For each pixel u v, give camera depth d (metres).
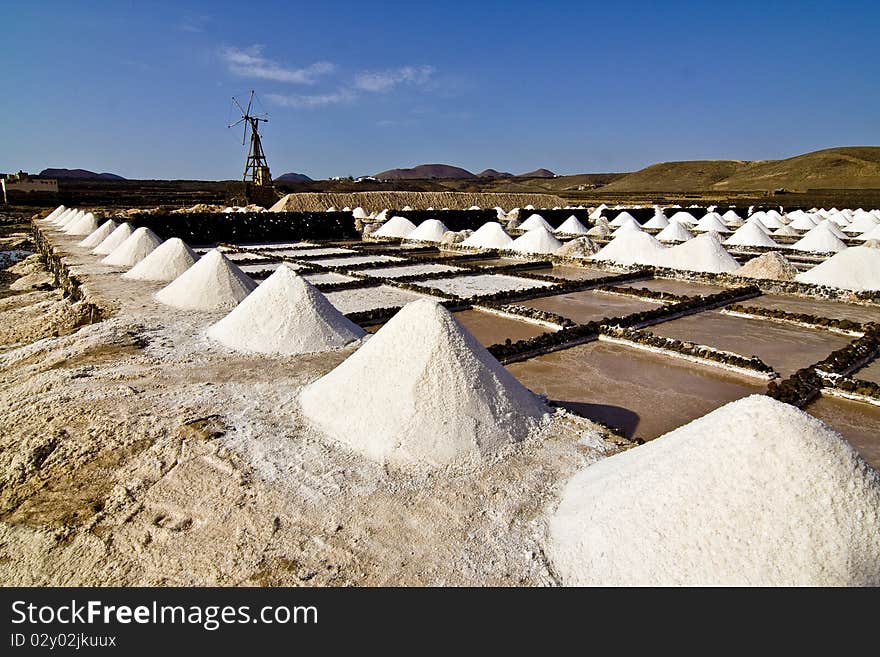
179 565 3.05
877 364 6.95
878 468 4.43
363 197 38.72
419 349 4.65
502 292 10.70
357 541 3.23
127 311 8.67
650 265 15.20
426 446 4.13
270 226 21.06
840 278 11.92
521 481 3.91
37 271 14.77
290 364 6.28
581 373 6.52
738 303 10.76
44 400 5.00
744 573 2.64
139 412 4.78
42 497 3.66
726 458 3.00
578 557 3.06
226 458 4.04
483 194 44.03
